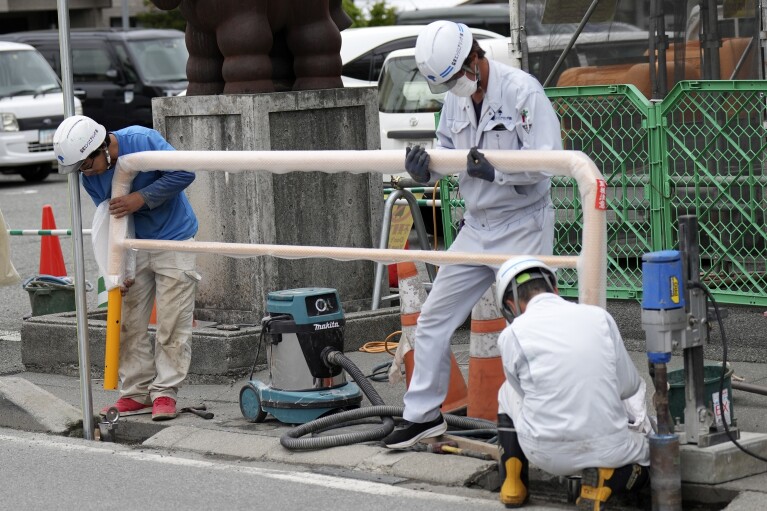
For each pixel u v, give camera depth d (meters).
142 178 10.43
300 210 12.84
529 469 8.52
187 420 10.59
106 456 9.68
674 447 7.48
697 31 14.02
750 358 11.35
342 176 13.16
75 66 36.06
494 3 35.38
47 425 10.77
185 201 10.80
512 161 8.05
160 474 9.06
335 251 9.16
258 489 8.57
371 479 8.72
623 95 12.16
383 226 13.07
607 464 7.46
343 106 13.16
